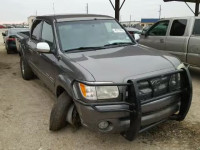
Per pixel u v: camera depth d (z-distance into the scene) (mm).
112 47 4191
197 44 6266
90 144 3520
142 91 3109
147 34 8211
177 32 6977
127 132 3141
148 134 3717
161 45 7496
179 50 6863
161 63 3484
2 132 3918
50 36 4508
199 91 5723
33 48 5504
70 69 3432
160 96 3209
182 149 3320
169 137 3621
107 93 3021
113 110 2977
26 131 3932
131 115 3021
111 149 3383
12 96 5648
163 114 3285
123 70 3191
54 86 4180
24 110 4773
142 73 3189
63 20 4500
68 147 3461
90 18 4688
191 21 6637
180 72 3471
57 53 4020
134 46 4332
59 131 3883
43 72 4871
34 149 3436
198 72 7637
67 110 3689
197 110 4570
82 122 3236
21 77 7488
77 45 4121
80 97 3154
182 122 4066
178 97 3516
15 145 3543
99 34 4414
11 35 13031
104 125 3111
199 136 3625
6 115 4555
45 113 4605
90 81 3033
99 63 3371
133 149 3363
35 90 6059
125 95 3057
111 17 5027
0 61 10781
